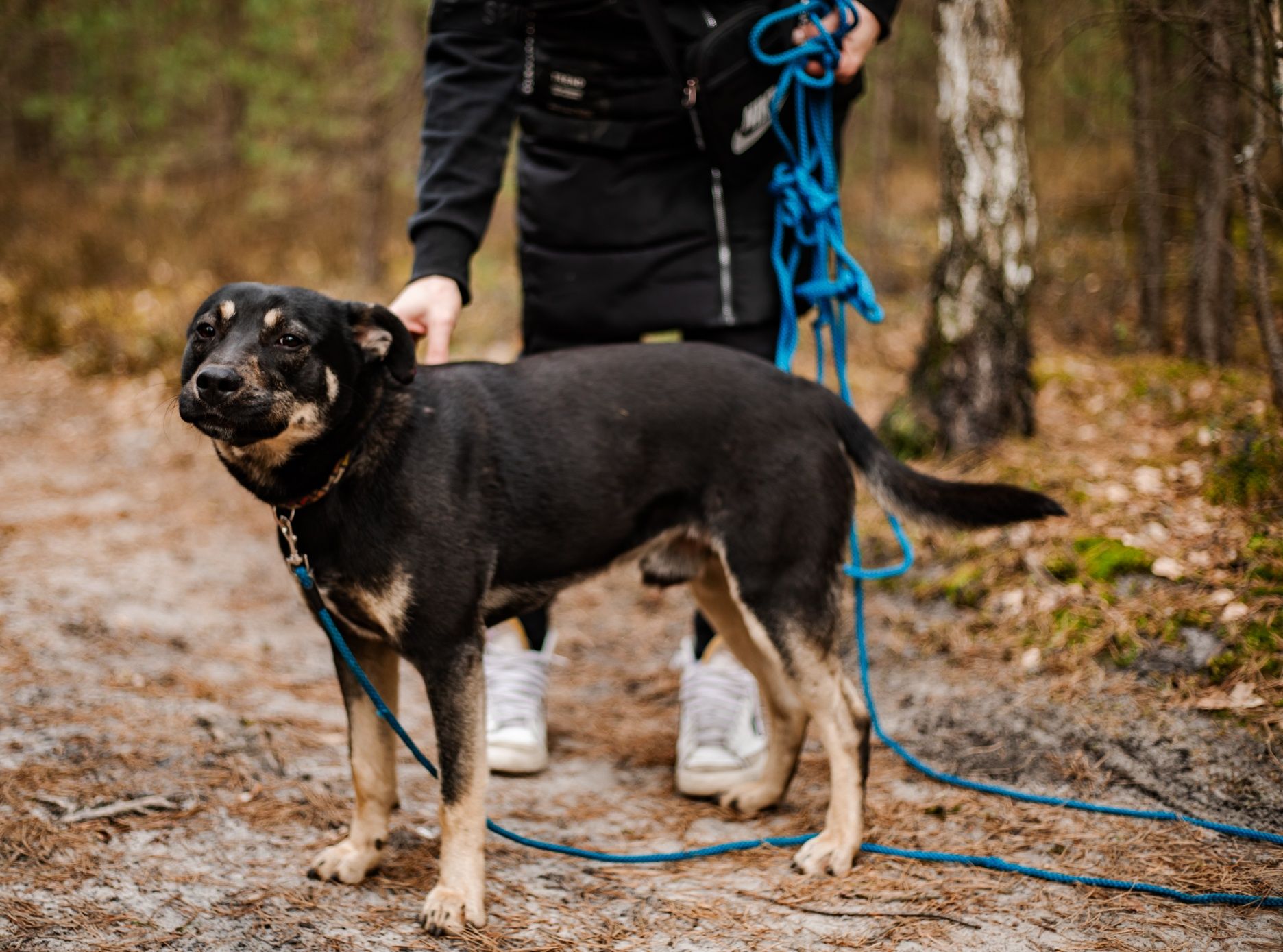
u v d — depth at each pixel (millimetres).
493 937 2217
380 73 9188
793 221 2936
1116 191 7734
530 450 2477
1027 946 2123
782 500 2520
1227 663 2998
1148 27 4469
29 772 2766
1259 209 3240
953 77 4434
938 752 3031
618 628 4277
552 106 2887
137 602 4184
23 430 6547
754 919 2285
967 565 3834
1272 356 3346
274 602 4395
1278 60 3002
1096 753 2869
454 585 2311
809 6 2828
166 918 2223
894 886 2396
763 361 2732
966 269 4473
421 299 2736
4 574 4309
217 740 3055
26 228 10305
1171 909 2223
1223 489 3652
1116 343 5969
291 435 2234
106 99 10539
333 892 2379
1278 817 2512
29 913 2205
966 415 4520
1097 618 3344
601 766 3146
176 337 7559
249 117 9734
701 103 2752
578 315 3012
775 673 2799
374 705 2441
